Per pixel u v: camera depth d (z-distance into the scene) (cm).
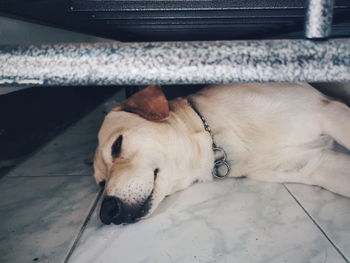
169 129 44
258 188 42
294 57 18
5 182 48
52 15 46
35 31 61
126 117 46
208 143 45
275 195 39
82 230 35
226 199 39
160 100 45
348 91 50
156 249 31
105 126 47
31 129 68
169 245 32
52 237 34
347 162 41
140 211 37
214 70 18
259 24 60
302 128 44
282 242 30
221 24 60
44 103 75
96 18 51
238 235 32
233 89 49
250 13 50
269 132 45
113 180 39
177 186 43
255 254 29
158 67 18
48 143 66
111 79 18
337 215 34
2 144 60
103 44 19
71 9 44
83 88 98
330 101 44
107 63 18
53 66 18
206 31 74
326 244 30
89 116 86
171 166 42
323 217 34
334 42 18
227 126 46
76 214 38
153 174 40
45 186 46
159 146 42
